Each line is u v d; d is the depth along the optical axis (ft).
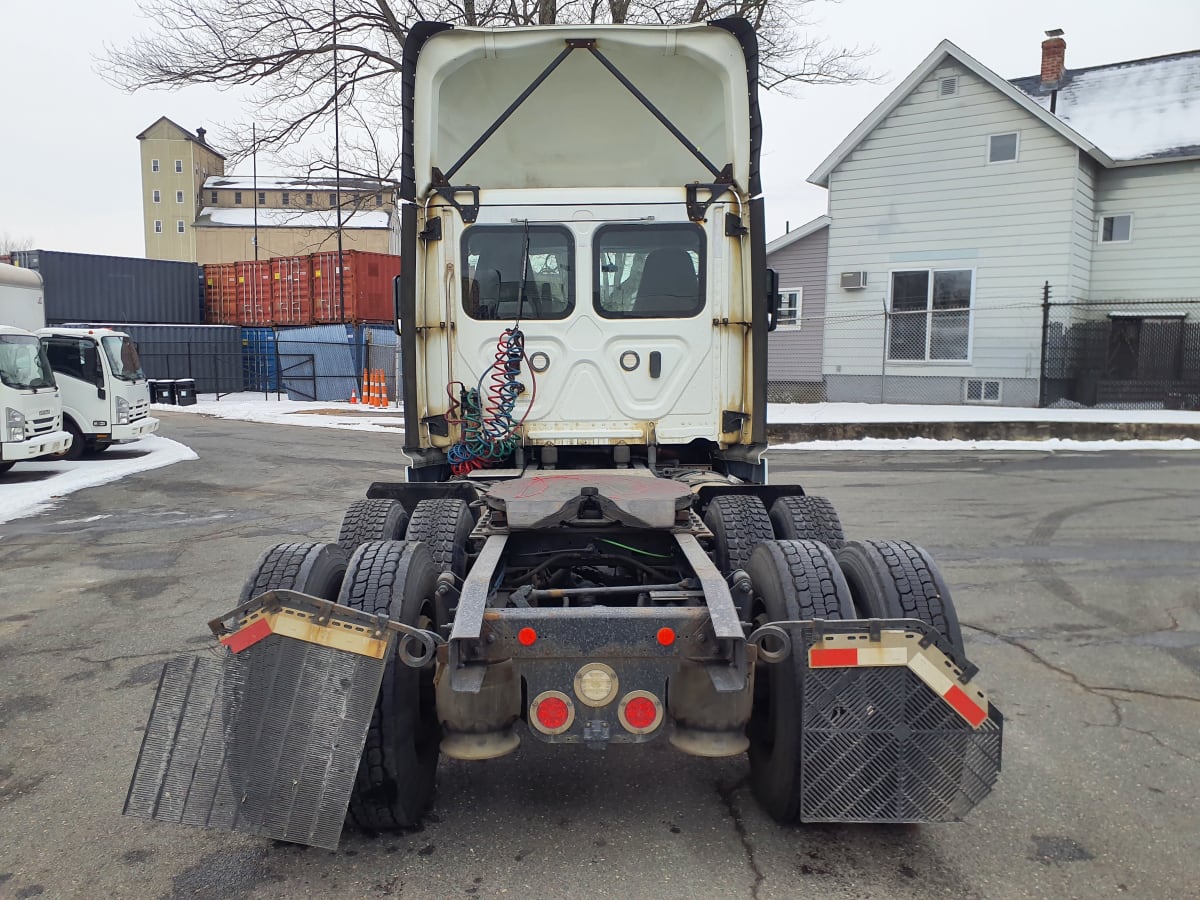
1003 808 11.09
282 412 85.87
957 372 64.75
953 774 9.30
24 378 42.09
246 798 9.23
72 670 16.47
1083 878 9.58
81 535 29.60
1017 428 52.13
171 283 112.98
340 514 33.17
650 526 12.03
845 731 9.29
